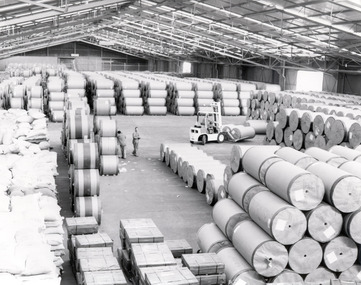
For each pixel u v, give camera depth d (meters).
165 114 37.72
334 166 10.21
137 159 21.78
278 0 24.22
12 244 8.42
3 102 29.83
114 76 44.78
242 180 10.52
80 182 13.45
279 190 8.93
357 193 8.70
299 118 19.28
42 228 9.59
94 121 21.05
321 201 8.84
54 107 31.98
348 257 8.93
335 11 23.39
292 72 45.59
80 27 47.34
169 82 40.59
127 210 14.66
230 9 28.30
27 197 11.15
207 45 48.97
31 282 7.52
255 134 28.91
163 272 8.55
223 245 10.16
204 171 16.38
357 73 36.31
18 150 16.73
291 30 31.06
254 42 39.56
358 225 8.71
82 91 34.19
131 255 9.90
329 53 35.28
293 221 8.65
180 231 13.00
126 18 42.59
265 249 8.73
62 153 22.22
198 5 31.16
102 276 8.59
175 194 16.45
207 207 15.12
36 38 45.28
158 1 33.06
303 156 10.00
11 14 24.97
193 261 9.10
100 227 13.16
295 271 8.85
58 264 10.01
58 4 25.02
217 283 8.96
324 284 8.56
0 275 7.51
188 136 28.19
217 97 39.28
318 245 8.81
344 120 16.72
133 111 36.69
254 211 9.30
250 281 8.93
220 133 26.36
